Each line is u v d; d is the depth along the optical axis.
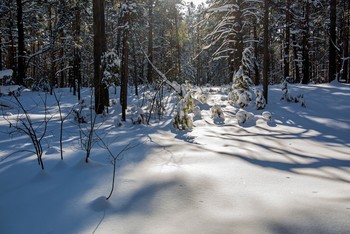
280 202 3.13
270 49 32.56
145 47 33.09
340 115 9.70
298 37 30.09
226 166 4.40
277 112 10.55
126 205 3.10
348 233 2.47
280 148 5.77
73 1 19.12
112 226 2.68
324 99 12.19
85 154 4.99
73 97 17.88
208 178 3.86
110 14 23.75
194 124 8.72
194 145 5.85
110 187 3.56
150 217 2.84
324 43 34.88
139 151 5.23
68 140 6.26
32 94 18.30
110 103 14.03
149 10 28.22
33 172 4.12
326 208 2.95
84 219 2.82
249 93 12.09
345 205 3.02
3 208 3.13
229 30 17.59
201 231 2.56
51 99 16.55
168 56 35.12
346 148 5.85
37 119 9.52
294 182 3.76
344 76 23.72
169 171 4.12
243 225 2.65
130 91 19.58
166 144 5.87
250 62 12.89
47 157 4.79
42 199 3.29
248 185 3.63
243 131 7.72
